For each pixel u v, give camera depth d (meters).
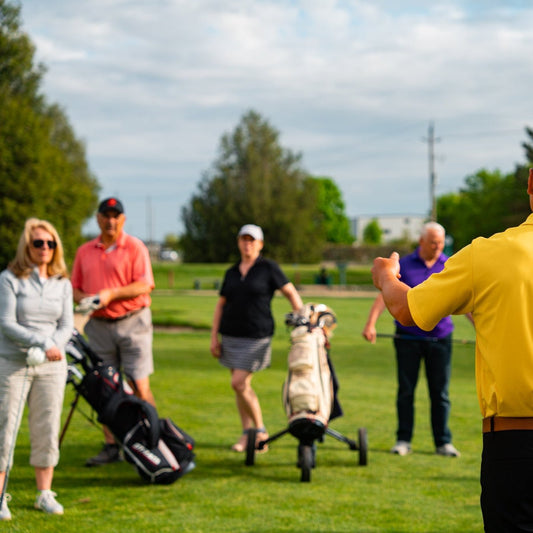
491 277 2.55
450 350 7.70
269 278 7.45
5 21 45.31
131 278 7.05
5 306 5.22
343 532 5.06
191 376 12.61
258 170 83.12
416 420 9.65
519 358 2.51
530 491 2.50
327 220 112.06
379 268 2.97
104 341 7.03
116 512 5.43
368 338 7.68
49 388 5.32
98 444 7.76
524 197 81.75
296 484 6.38
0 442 5.20
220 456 7.38
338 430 8.77
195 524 5.17
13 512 5.36
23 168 37.56
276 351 16.77
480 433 8.78
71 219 39.38
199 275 59.75
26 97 45.41
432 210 67.94
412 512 5.57
